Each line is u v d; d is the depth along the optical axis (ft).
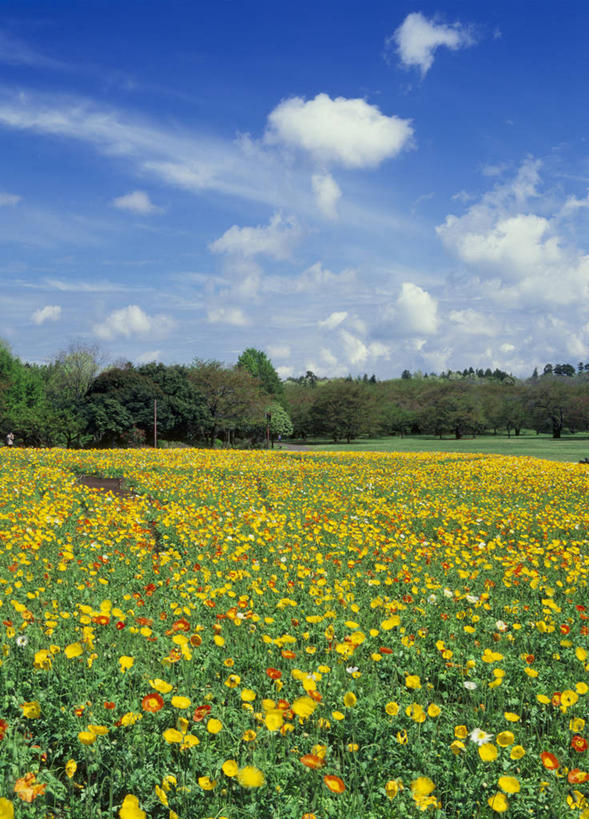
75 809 9.91
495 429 311.27
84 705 12.26
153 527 37.42
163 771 10.81
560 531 37.68
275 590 22.18
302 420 289.74
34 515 33.63
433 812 10.05
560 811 10.01
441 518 40.91
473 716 13.25
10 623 15.96
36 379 231.30
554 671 15.69
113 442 195.11
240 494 51.62
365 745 11.93
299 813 9.96
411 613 19.98
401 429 323.57
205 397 216.95
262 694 13.89
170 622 18.07
